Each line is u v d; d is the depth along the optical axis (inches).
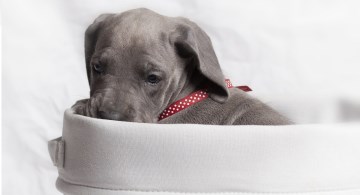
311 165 25.6
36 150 39.4
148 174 24.9
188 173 24.8
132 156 24.9
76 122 26.1
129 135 24.8
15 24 38.7
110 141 25.0
